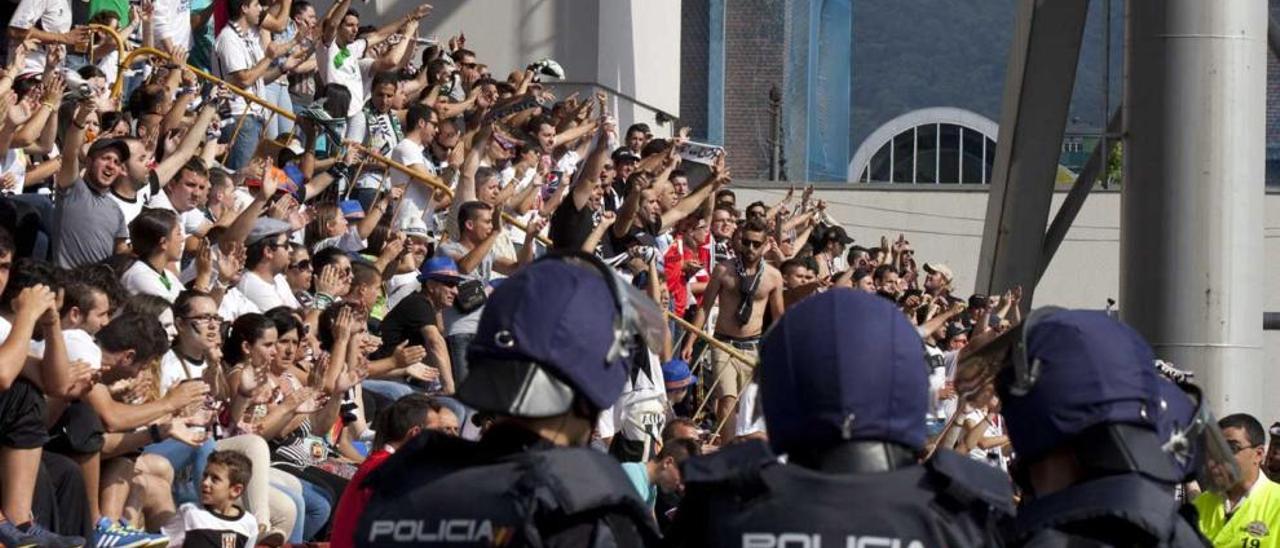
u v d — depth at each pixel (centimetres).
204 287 1215
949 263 3297
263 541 1023
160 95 1435
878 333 460
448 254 1496
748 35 3997
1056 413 491
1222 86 1702
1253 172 1714
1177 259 1705
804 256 2162
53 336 862
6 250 895
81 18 1788
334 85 1844
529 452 473
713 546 458
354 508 695
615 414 1336
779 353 465
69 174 1231
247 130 1761
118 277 1133
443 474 479
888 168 4472
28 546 833
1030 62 2242
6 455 847
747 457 462
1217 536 1013
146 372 976
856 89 4472
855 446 458
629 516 468
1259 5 1720
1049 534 482
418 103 1820
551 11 2744
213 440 1062
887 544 447
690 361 1788
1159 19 1711
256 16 1812
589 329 478
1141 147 1725
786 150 4044
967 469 463
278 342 1152
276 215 1493
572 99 2206
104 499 955
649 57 2967
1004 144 2300
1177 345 1705
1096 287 3275
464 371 1412
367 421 1330
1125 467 485
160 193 1377
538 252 1880
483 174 1695
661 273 1862
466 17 2752
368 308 1404
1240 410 1698
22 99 1355
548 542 461
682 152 2131
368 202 1788
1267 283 3216
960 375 523
